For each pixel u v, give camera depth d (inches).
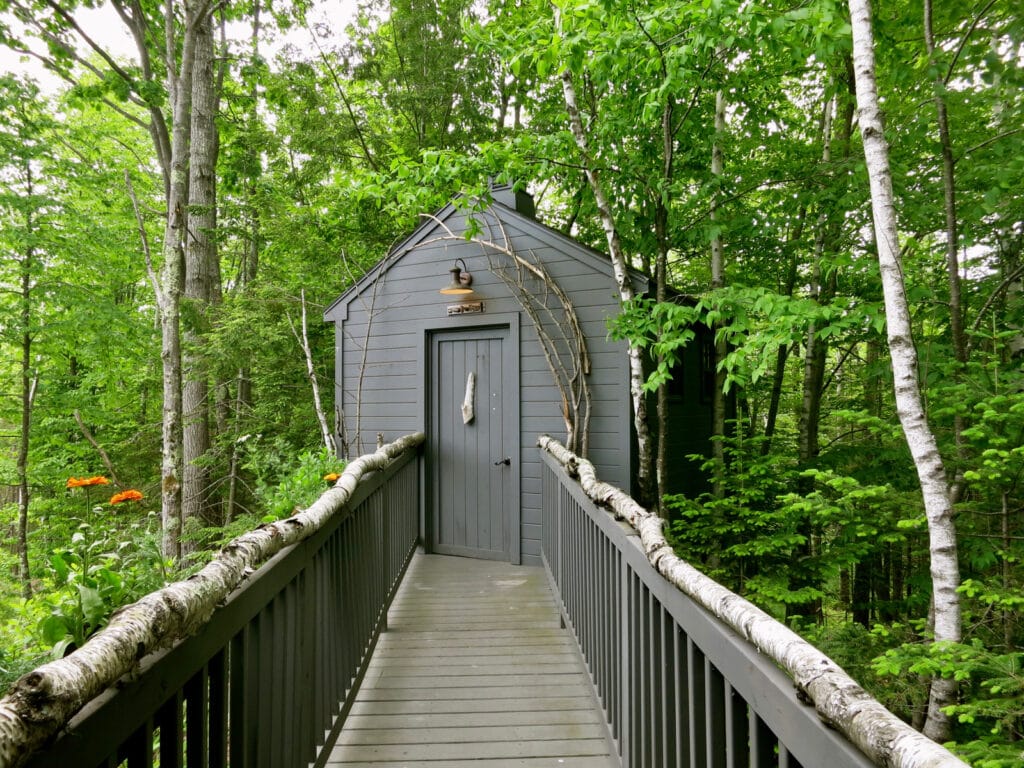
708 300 162.1
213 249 365.1
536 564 208.8
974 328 148.6
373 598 129.0
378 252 345.4
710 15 131.7
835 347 246.7
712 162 226.8
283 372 319.9
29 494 437.7
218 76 423.2
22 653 59.6
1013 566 149.7
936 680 118.2
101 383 461.1
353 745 95.9
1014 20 130.7
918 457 114.7
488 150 169.6
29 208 341.1
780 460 203.3
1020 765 88.7
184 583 40.8
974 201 159.9
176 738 39.5
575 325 199.2
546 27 157.4
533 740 97.3
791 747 32.0
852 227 205.8
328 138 340.8
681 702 55.0
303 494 151.9
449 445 227.5
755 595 191.3
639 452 201.6
